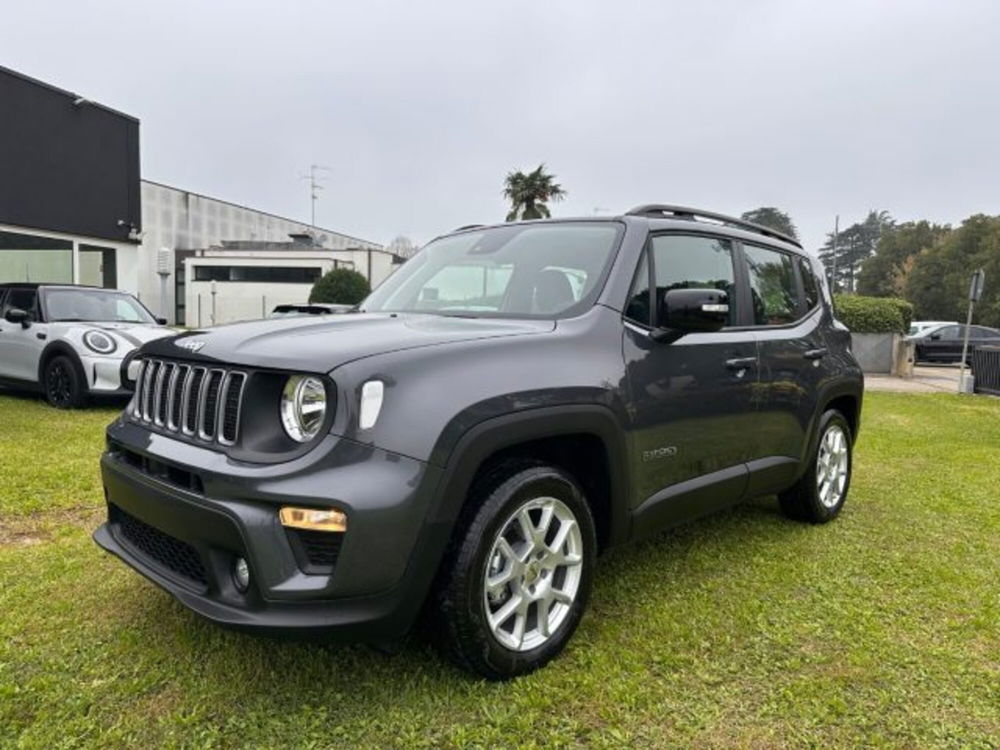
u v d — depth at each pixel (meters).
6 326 8.49
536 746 2.12
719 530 4.20
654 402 2.90
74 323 8.07
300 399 2.14
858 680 2.52
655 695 2.39
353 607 2.07
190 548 2.29
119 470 2.58
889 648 2.76
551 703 2.33
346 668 2.49
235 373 2.26
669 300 2.83
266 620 2.04
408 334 2.46
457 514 2.20
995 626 2.97
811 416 4.05
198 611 2.16
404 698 2.32
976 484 5.54
